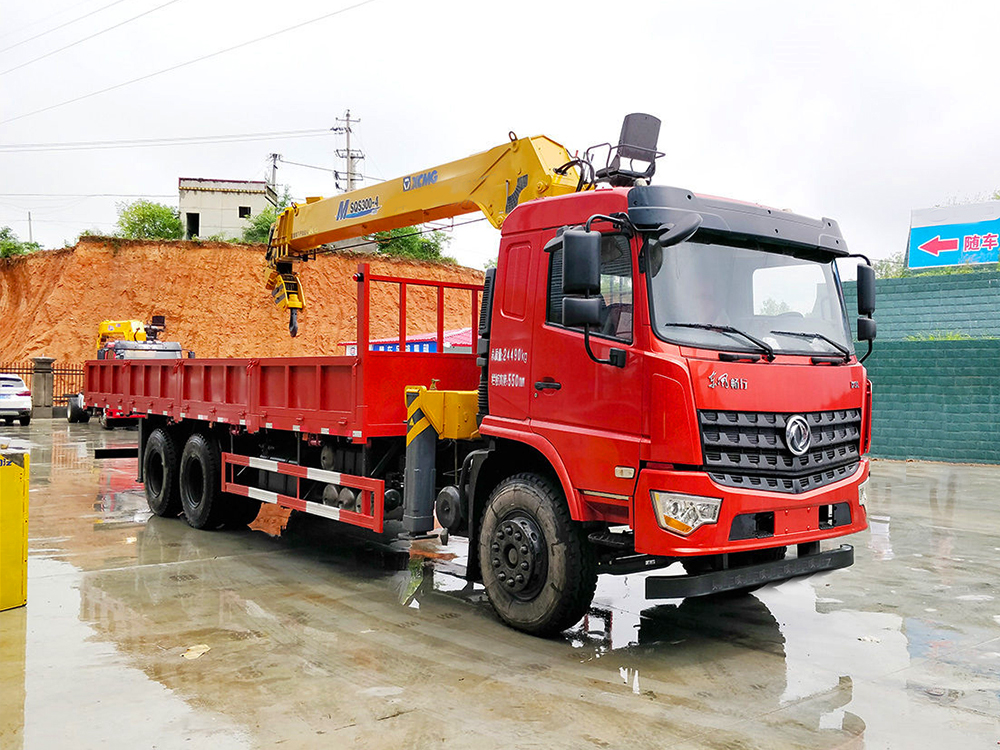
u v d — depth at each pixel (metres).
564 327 5.30
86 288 36.59
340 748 3.77
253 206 47.56
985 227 20.84
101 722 4.03
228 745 3.79
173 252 37.69
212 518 9.16
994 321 18.30
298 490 7.86
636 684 4.66
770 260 5.37
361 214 8.89
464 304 39.41
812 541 5.26
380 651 5.18
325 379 7.14
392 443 6.96
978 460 16.34
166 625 5.66
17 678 4.62
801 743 3.90
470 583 7.05
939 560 8.02
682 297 4.90
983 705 4.41
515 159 7.05
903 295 19.48
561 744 3.85
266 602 6.31
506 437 5.71
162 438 9.88
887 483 13.55
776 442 4.92
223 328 37.44
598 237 4.62
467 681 4.67
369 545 8.66
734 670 4.93
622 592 6.88
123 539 8.69
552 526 5.31
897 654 5.26
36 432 22.30
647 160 6.32
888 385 17.45
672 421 4.64
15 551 6.02
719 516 4.64
